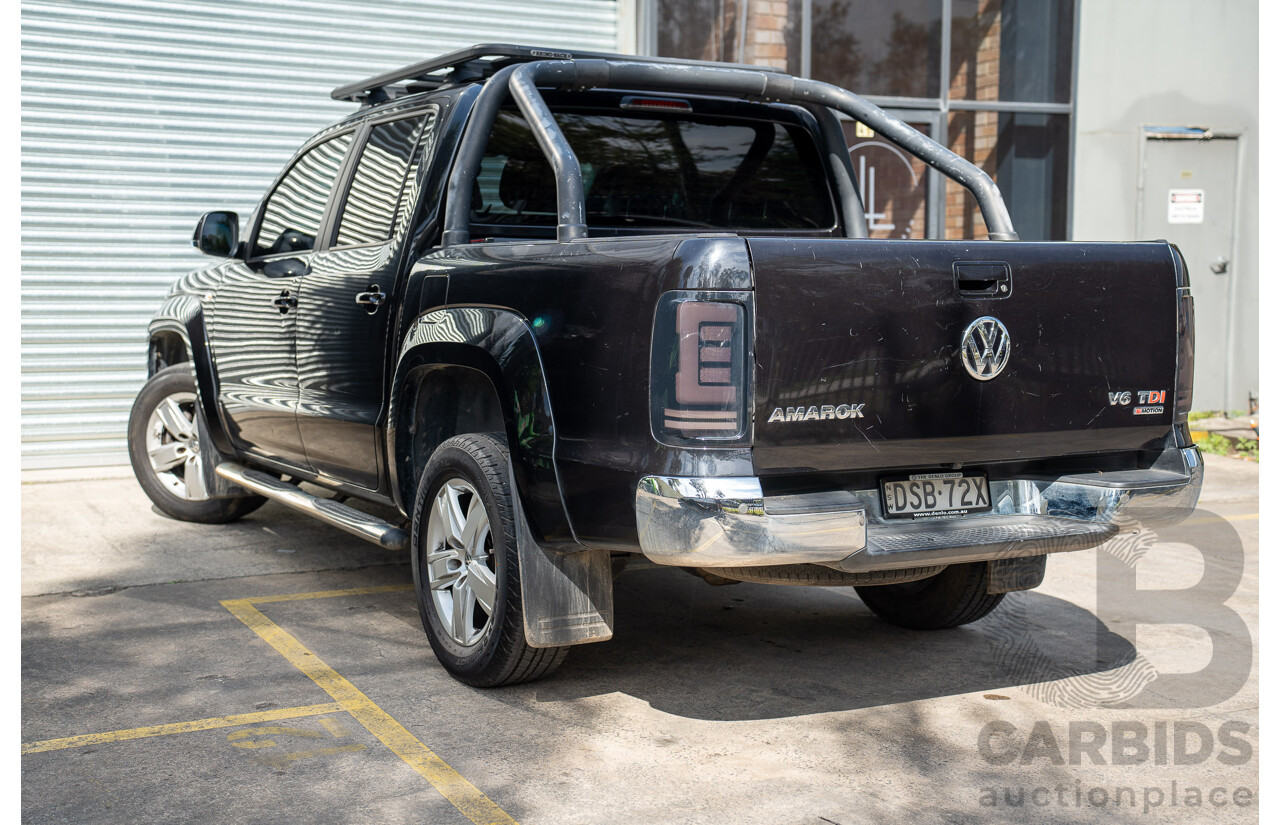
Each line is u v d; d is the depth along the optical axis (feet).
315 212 16.26
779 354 9.52
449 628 12.42
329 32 27.17
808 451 9.77
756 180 15.19
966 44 32.14
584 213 11.77
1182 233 33.99
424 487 12.63
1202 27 33.47
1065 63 32.86
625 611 15.40
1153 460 11.66
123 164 25.57
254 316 16.94
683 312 9.39
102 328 25.76
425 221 13.32
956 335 10.23
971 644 14.02
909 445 10.20
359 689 12.10
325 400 15.10
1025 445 10.81
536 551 11.18
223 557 17.87
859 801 9.57
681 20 29.68
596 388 10.21
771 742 10.82
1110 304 10.99
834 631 14.55
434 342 12.37
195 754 10.34
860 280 9.81
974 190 14.01
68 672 12.55
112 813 9.14
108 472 25.44
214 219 17.13
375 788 9.68
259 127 26.76
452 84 14.35
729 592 16.55
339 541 19.08
